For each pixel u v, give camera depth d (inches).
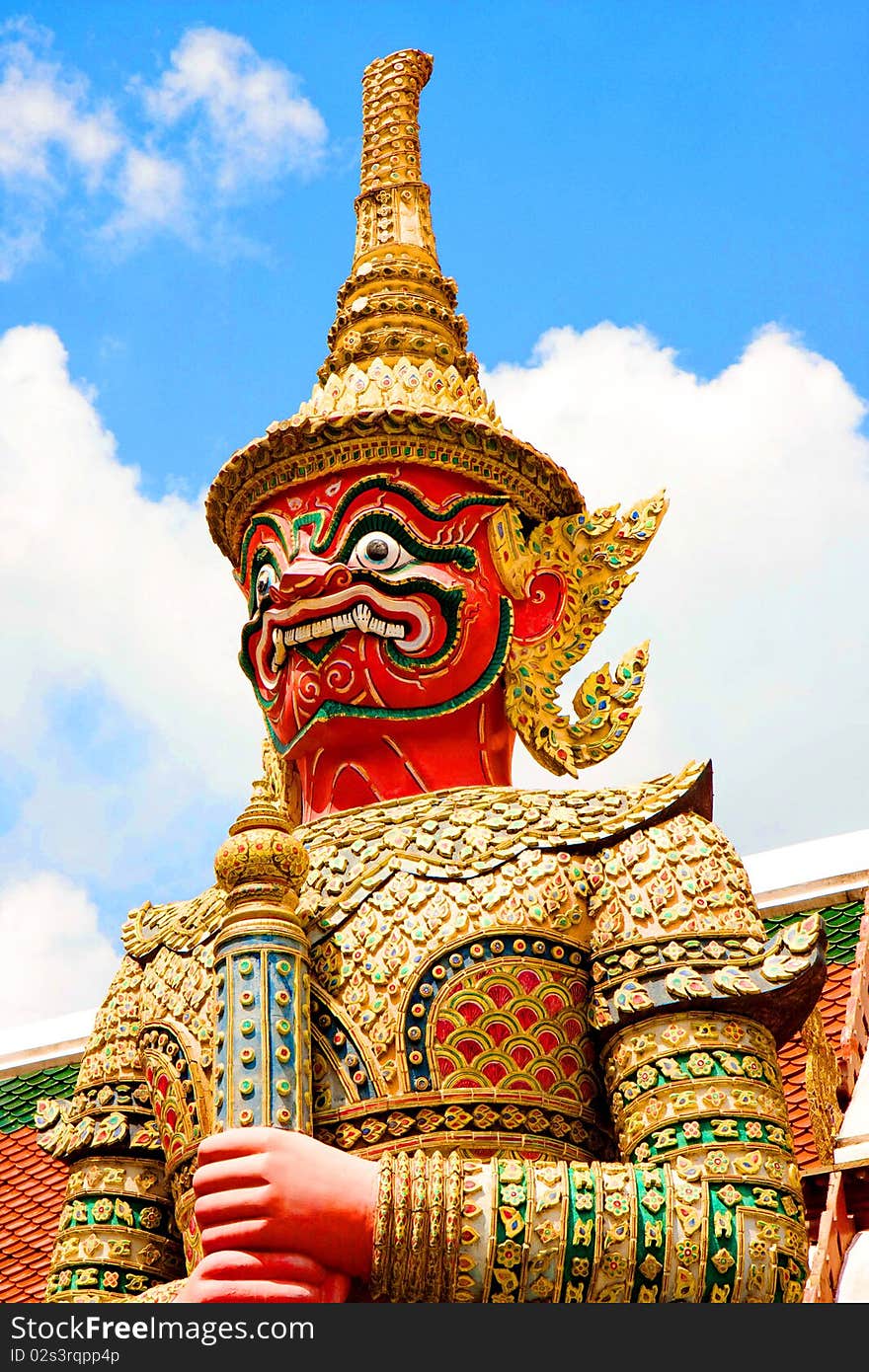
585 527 323.6
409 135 366.9
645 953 261.4
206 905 295.4
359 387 320.2
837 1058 361.4
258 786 275.7
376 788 302.5
